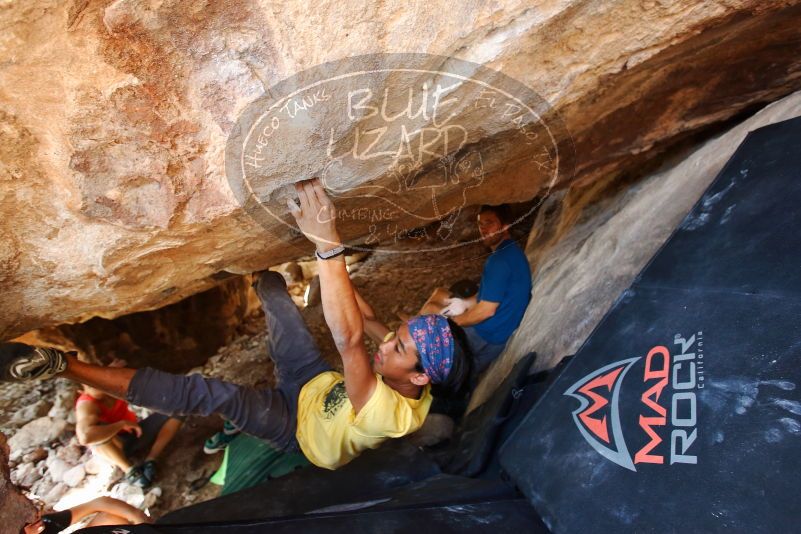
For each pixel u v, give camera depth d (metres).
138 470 2.56
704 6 1.18
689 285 1.28
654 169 2.66
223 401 2.01
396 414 1.79
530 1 0.97
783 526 0.79
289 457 2.16
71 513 1.75
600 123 1.89
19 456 2.79
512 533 1.21
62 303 1.60
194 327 3.91
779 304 1.05
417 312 4.07
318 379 2.14
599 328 1.41
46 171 1.09
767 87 1.93
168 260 1.54
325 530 1.24
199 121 1.04
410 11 0.92
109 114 0.98
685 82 1.83
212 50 0.92
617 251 2.20
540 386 1.85
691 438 0.99
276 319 2.24
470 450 1.93
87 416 2.52
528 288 2.76
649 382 1.15
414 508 1.32
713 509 0.88
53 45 0.85
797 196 1.22
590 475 1.12
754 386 0.97
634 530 0.96
